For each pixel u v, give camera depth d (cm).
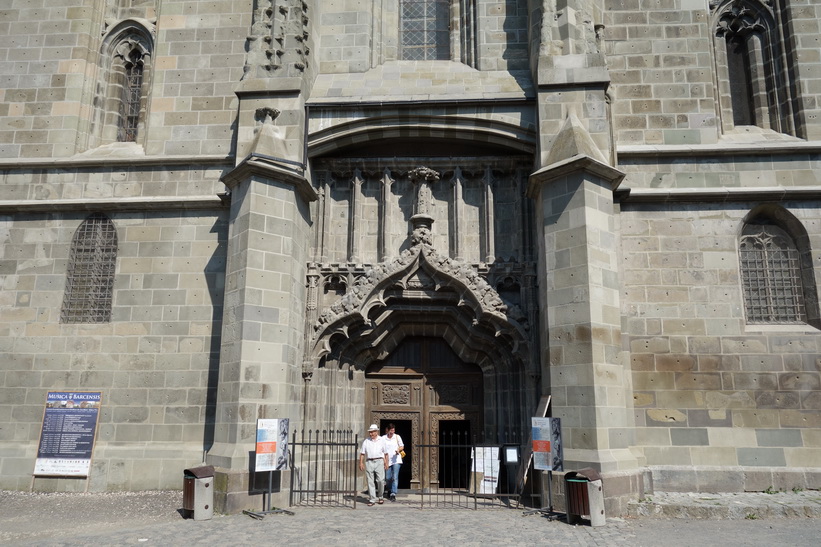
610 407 1287
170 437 1534
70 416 1554
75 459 1518
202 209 1653
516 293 1627
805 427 1455
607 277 1357
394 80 1681
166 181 1688
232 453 1282
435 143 1688
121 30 1844
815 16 1675
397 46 1798
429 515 1237
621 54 1683
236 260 1416
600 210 1382
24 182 1711
